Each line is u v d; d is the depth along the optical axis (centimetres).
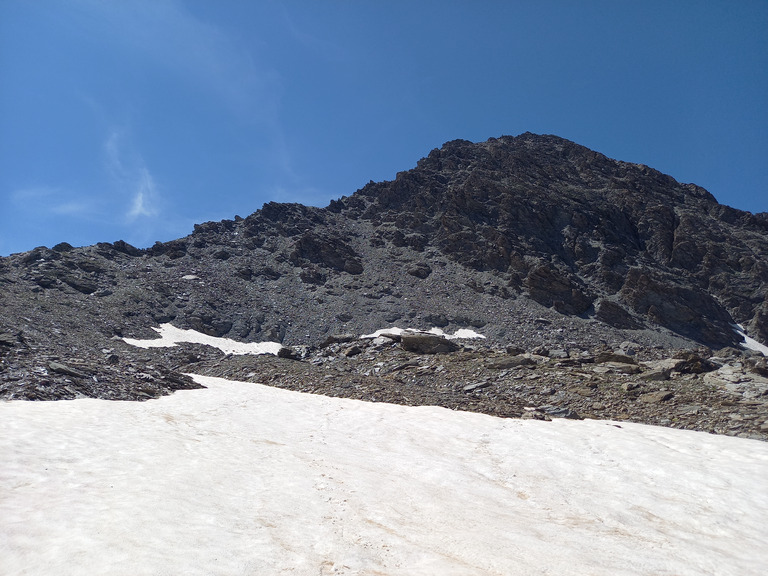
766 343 9394
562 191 13550
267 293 9431
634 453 1952
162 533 947
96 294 7762
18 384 2136
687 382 3303
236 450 1759
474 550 1068
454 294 9525
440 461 1822
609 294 10081
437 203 12900
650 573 1045
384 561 963
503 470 1777
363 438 2119
